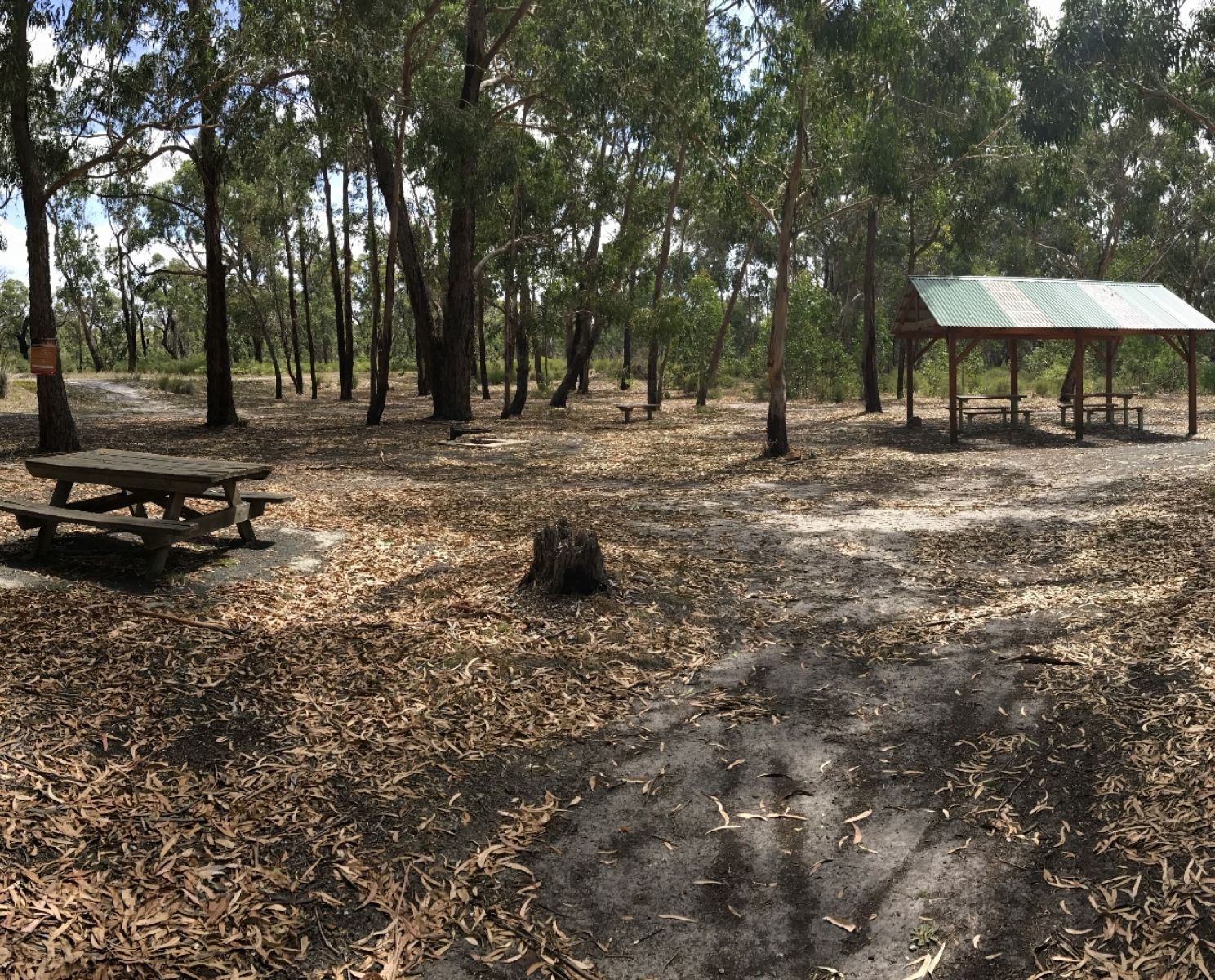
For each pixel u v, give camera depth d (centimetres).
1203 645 557
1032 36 1706
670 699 532
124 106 1589
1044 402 2916
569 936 331
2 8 1370
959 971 311
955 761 453
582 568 691
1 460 1520
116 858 360
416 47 2311
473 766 447
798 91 1658
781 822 405
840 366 3547
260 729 471
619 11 1745
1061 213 3672
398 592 706
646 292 2989
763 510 1159
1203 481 1255
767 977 312
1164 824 381
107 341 7225
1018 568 827
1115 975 303
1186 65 1562
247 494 827
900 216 3159
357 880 357
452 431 2072
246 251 3850
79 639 561
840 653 607
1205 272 4369
